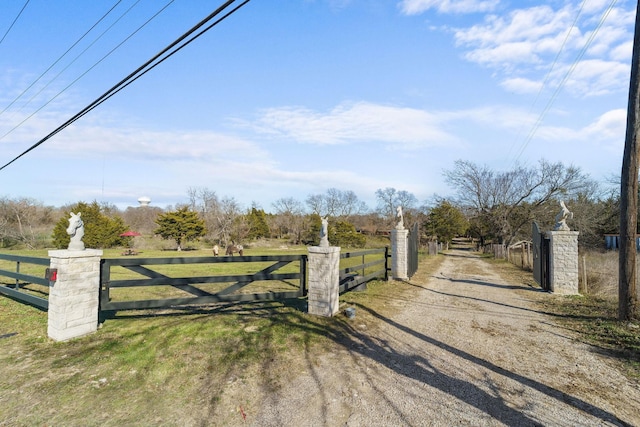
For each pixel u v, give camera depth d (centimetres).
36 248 3438
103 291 608
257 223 4838
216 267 1772
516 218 3419
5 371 429
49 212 4284
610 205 3162
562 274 1064
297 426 321
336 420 331
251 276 714
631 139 709
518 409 358
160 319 655
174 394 376
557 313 795
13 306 752
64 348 502
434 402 369
